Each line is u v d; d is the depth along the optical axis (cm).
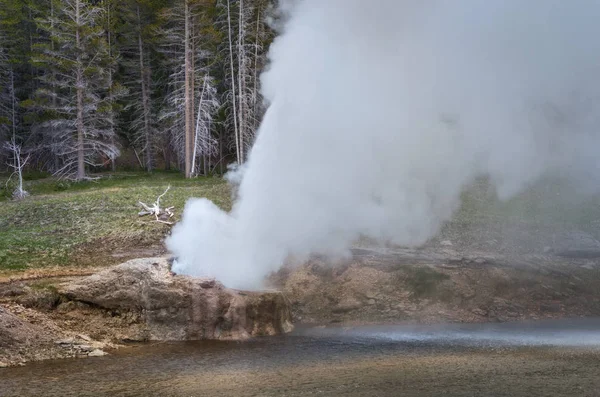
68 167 4700
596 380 918
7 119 4544
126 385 915
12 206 3052
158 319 1347
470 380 920
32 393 873
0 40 4781
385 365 1041
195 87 4575
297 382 919
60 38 4206
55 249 2230
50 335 1230
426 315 1614
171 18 4478
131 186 3762
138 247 2341
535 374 959
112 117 4566
